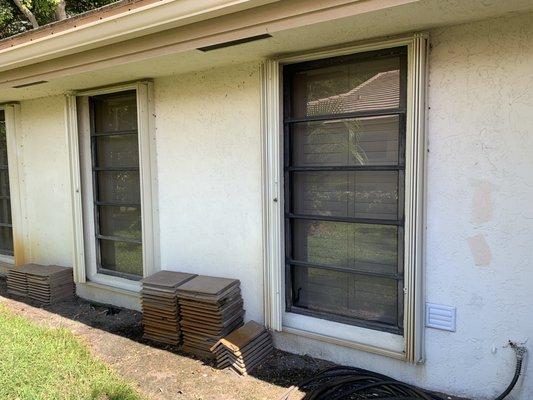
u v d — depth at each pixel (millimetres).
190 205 3729
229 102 3404
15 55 3541
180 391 2727
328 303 3121
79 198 4445
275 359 3135
